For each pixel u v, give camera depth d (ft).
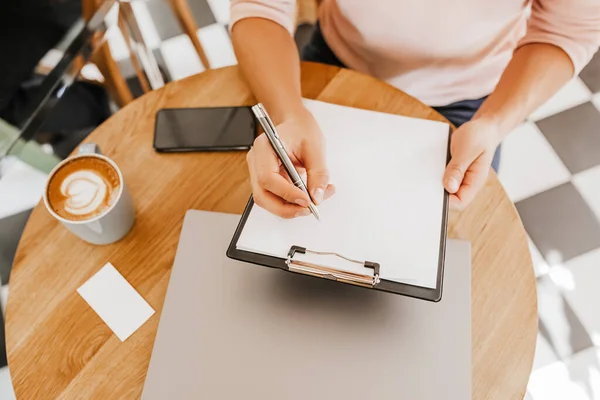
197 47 5.16
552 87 2.63
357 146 2.10
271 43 2.67
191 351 1.88
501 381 1.95
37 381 1.99
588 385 4.20
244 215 1.90
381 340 1.87
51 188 2.13
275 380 1.82
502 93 2.60
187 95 2.67
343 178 2.00
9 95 3.39
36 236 2.28
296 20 3.75
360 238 1.83
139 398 1.95
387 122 2.19
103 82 4.58
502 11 2.75
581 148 5.21
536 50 2.69
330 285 1.99
